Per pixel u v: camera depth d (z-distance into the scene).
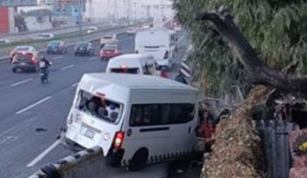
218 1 9.13
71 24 139.75
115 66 25.81
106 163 15.24
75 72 46.44
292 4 8.12
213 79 15.59
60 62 58.03
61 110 26.59
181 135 16.92
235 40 4.35
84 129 16.05
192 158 17.33
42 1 112.12
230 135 10.46
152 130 15.98
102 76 16.62
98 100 15.94
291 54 8.31
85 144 15.87
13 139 20.02
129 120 15.36
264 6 8.23
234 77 14.69
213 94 16.98
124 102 15.28
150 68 28.28
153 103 15.95
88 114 16.00
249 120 11.20
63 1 108.31
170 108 16.48
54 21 137.50
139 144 15.71
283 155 10.62
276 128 10.86
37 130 21.59
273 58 8.48
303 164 7.96
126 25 156.75
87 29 124.69
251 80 4.61
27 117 24.64
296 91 4.64
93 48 74.25
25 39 90.81
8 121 23.64
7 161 16.84
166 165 16.86
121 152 15.33
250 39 8.57
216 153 9.81
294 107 11.94
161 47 45.38
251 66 4.50
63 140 16.75
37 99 30.33
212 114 17.45
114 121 15.34
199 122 17.45
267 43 8.41
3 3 97.62
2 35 98.06
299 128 10.90
